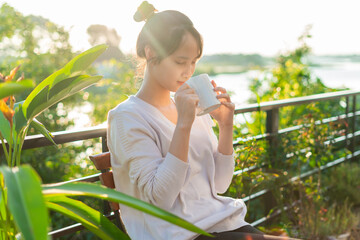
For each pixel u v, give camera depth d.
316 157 2.87
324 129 2.91
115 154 1.23
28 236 0.66
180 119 1.14
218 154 1.42
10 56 4.27
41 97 1.01
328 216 2.66
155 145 1.21
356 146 4.21
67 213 1.04
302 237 2.48
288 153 2.76
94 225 1.05
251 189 2.37
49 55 4.37
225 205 1.36
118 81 4.11
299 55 5.39
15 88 0.74
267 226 2.62
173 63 1.21
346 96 3.59
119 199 0.82
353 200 3.24
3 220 1.01
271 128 2.69
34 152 3.51
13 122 1.07
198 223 1.24
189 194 1.27
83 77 1.06
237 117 2.73
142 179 1.15
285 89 5.05
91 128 1.63
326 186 3.25
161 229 1.21
